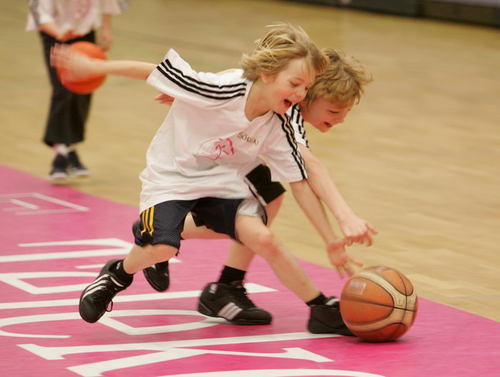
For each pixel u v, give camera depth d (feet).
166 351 22.18
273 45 22.25
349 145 51.96
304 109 23.99
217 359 21.61
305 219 37.19
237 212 23.20
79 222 35.63
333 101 23.35
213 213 23.31
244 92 22.41
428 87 70.74
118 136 52.85
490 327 24.75
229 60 79.41
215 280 28.55
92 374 20.40
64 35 39.99
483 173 46.21
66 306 25.80
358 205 39.45
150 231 22.65
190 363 21.27
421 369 21.15
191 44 88.12
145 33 95.04
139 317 25.03
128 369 20.80
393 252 32.76
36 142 50.80
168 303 26.32
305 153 23.76
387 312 22.39
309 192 23.59
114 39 89.76
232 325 24.52
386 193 41.70
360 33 95.71
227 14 110.52
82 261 30.40
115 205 38.50
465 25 103.09
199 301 25.18
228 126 22.74
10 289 27.25
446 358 21.98
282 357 21.81
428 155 50.01
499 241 34.55
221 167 23.39
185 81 22.41
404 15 108.06
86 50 31.60
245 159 23.40
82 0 40.55
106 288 23.50
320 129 24.38
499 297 27.91
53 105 41.57
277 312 25.72
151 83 22.70
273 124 23.06
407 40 92.32
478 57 84.38
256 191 23.63
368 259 31.86
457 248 33.50
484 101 66.13
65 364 21.08
